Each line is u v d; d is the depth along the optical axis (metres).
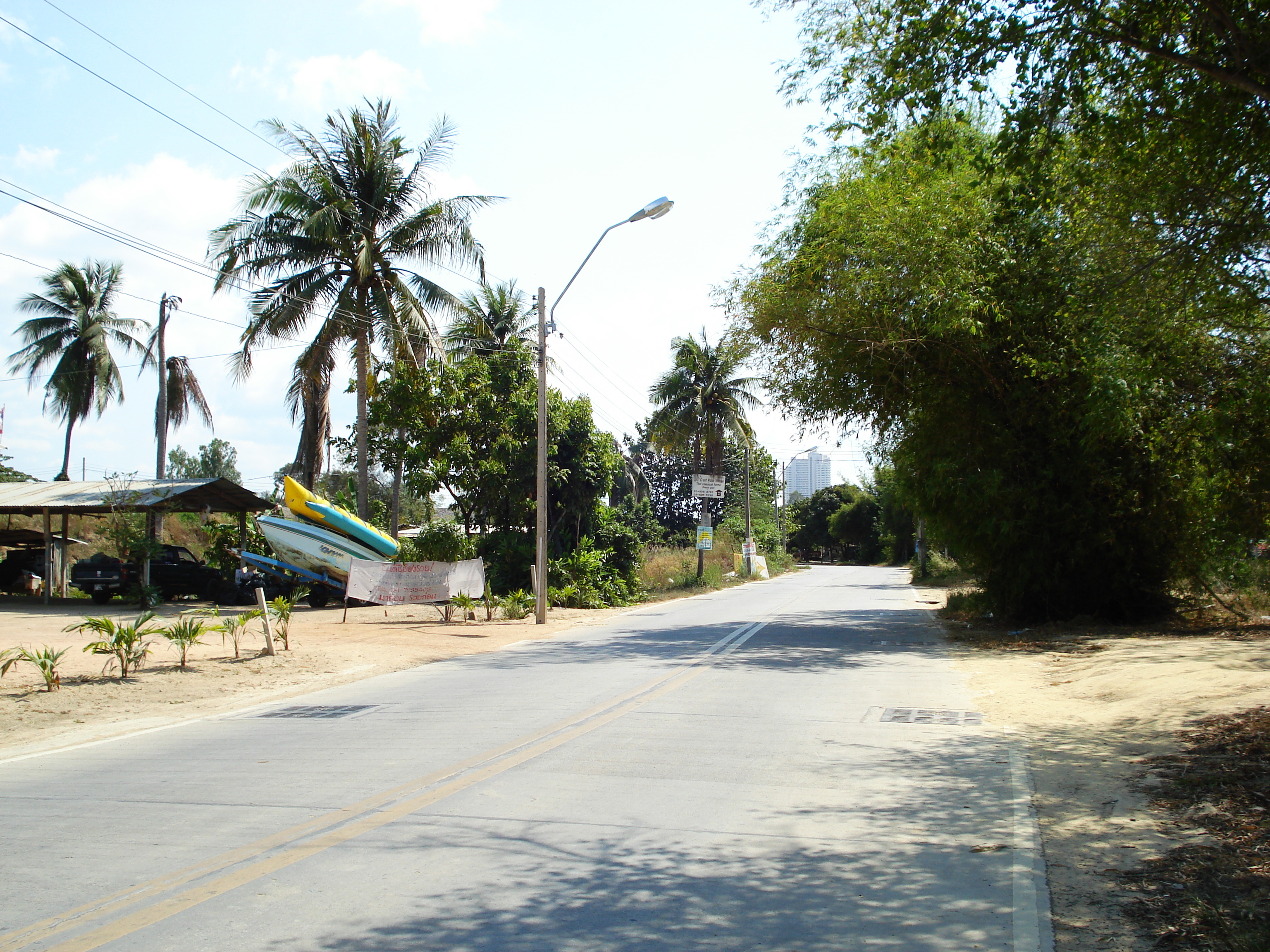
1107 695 10.99
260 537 29.06
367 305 27.94
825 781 7.18
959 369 18.34
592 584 29.91
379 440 30.16
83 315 38.31
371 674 14.25
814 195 19.14
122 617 20.70
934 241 16.64
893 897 4.77
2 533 30.27
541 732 9.07
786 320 18.94
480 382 29.19
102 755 8.48
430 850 5.53
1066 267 15.76
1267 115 8.32
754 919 4.50
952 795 6.75
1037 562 18.94
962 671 13.59
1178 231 10.09
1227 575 19.17
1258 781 6.62
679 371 47.78
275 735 9.30
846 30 9.95
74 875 5.14
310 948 4.17
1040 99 8.74
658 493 77.50
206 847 5.61
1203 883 4.85
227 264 26.67
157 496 23.72
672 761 7.82
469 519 30.67
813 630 20.25
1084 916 4.53
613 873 5.15
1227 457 15.20
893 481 22.44
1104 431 16.64
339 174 28.22
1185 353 13.67
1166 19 8.36
